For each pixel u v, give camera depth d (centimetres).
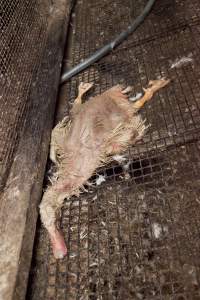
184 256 68
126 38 127
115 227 77
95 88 114
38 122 97
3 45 109
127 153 89
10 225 73
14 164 86
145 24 129
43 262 76
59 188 81
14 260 67
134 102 101
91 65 124
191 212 73
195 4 126
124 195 81
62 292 70
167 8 131
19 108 100
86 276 71
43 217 78
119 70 117
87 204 83
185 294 62
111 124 88
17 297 64
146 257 70
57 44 125
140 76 111
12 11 121
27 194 79
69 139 88
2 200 79
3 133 93
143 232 74
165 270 67
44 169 88
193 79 100
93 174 86
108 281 69
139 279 68
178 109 94
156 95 101
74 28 147
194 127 88
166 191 78
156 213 76
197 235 69
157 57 114
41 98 105
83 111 93
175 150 85
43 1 141
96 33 139
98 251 74
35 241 79
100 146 85
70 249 76
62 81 120
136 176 84
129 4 146
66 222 81
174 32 119
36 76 112
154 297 64
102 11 150
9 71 106
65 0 148
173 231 72
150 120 95
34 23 129
